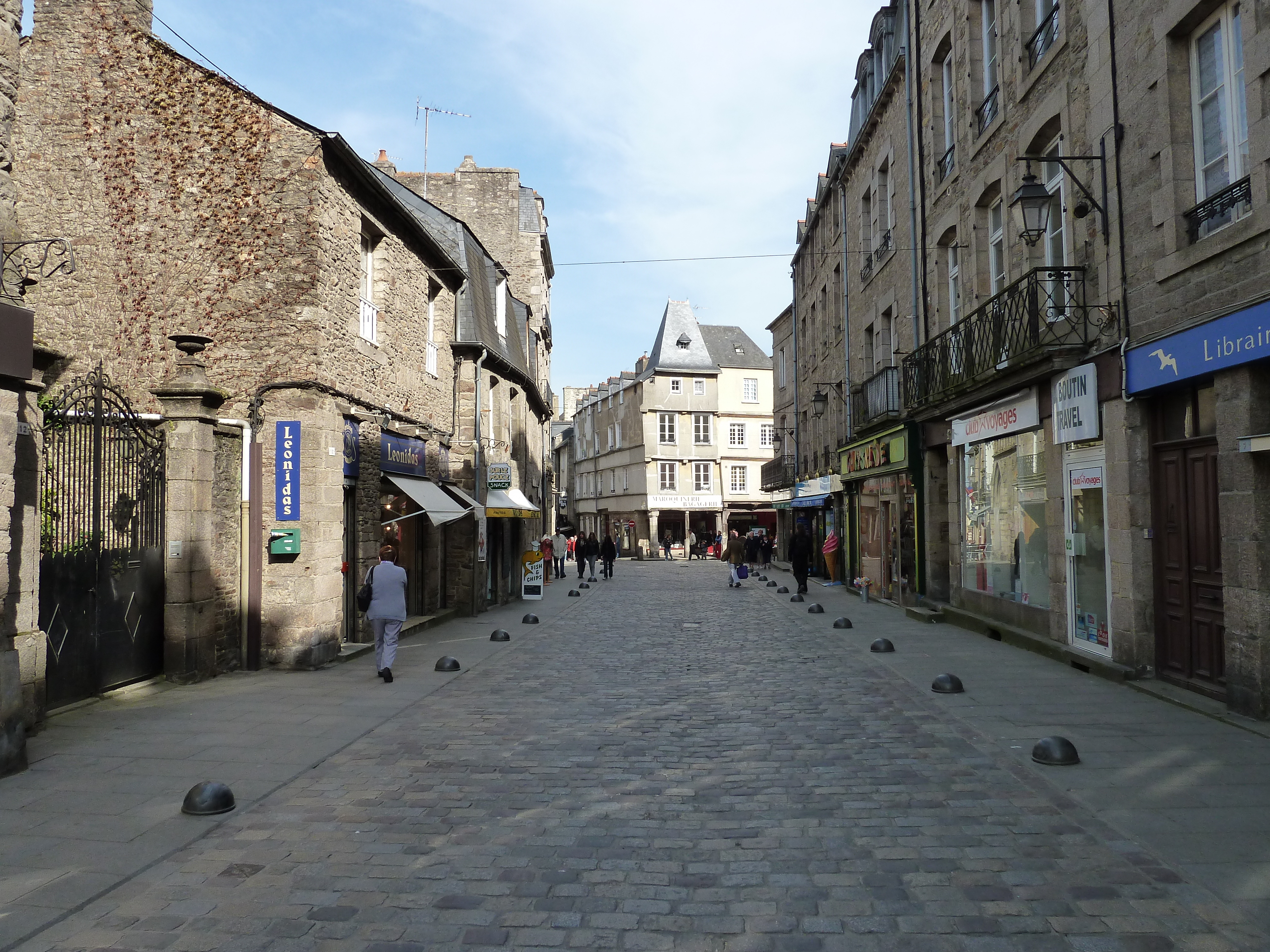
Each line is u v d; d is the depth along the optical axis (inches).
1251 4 282.0
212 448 413.7
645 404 2182.6
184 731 303.4
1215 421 315.3
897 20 743.7
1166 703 323.3
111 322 453.4
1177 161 327.3
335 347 472.4
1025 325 442.9
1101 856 180.5
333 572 464.1
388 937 149.7
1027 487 481.7
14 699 252.5
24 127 458.6
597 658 484.4
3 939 149.3
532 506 932.6
